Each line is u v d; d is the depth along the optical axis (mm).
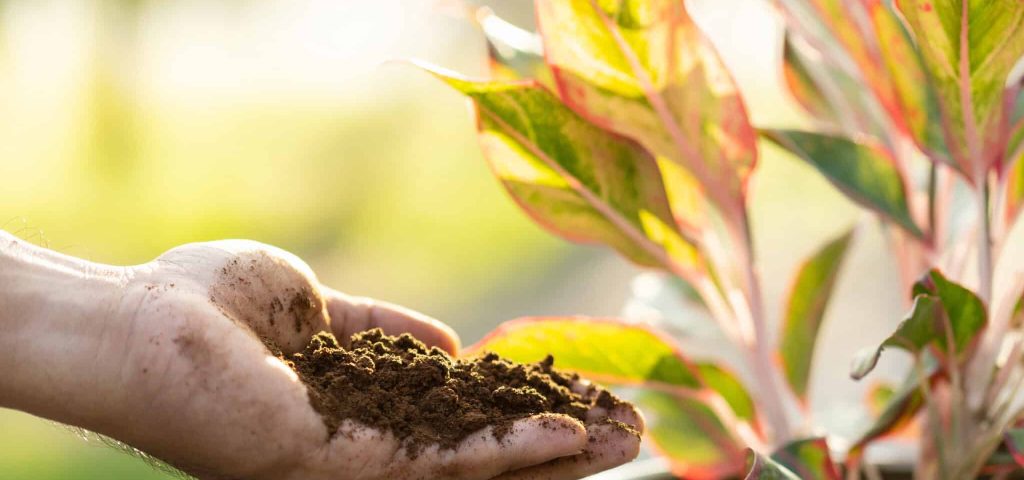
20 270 694
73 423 702
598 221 766
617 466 709
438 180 3268
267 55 4301
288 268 755
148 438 698
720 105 725
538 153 746
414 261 2646
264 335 738
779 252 2291
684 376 774
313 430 680
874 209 739
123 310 690
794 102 843
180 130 3604
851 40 745
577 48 715
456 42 4223
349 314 789
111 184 3170
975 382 749
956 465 737
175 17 3850
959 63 679
